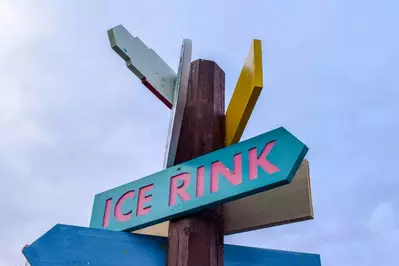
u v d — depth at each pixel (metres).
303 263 2.56
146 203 2.26
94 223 2.42
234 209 2.44
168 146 2.31
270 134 1.99
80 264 2.01
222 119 2.57
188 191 2.13
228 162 2.06
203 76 2.72
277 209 2.32
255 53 2.21
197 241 2.11
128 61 2.48
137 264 2.12
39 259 1.94
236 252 2.46
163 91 2.58
